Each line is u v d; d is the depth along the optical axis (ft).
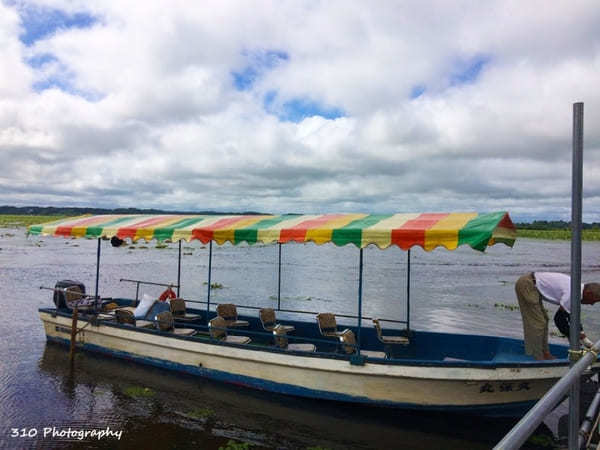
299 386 29.91
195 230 34.22
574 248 11.30
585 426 15.70
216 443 26.35
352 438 27.02
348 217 32.19
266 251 207.00
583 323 61.77
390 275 116.57
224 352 32.40
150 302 40.78
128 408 30.50
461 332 57.21
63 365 38.04
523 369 25.34
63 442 26.13
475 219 25.94
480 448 26.00
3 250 151.94
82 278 94.63
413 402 27.32
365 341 36.17
